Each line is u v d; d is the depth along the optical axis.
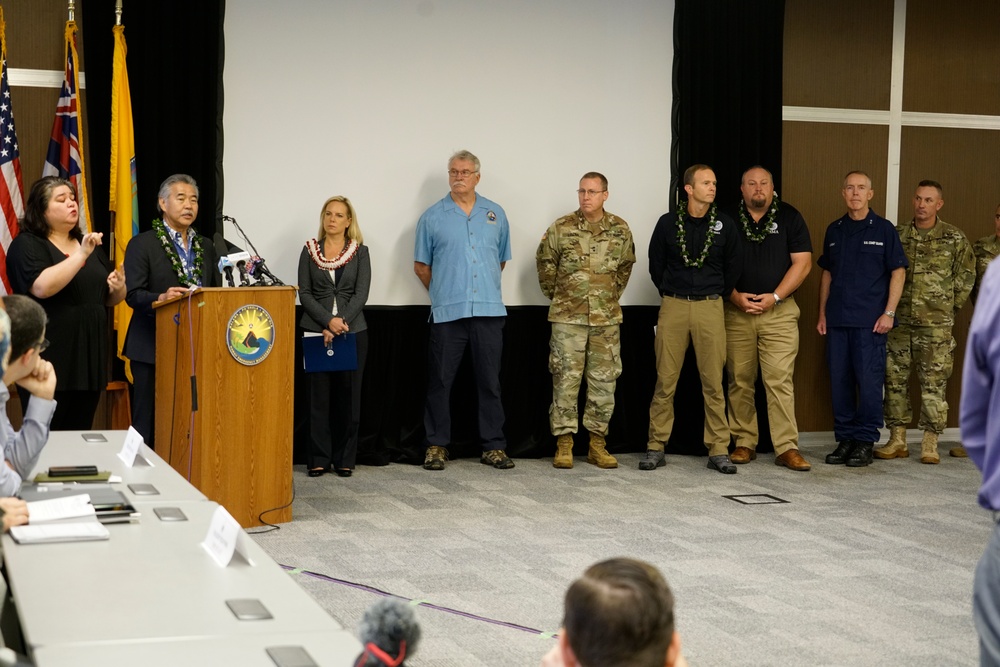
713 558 4.42
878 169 7.46
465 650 3.24
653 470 6.44
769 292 6.65
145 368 5.00
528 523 4.97
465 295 6.33
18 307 2.65
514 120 6.79
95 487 2.63
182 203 5.01
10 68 5.69
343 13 6.41
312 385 6.02
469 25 6.66
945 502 5.67
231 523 2.04
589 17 6.88
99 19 5.74
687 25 6.93
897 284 6.71
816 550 4.59
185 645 1.58
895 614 3.73
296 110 6.36
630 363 6.96
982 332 1.84
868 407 6.77
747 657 3.27
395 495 5.55
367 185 6.52
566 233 6.48
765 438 7.11
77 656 1.52
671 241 6.50
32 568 1.95
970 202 7.66
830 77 7.31
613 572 1.20
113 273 4.67
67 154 5.65
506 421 6.76
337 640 1.61
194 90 5.96
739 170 7.01
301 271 6.02
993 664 1.85
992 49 7.63
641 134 7.02
